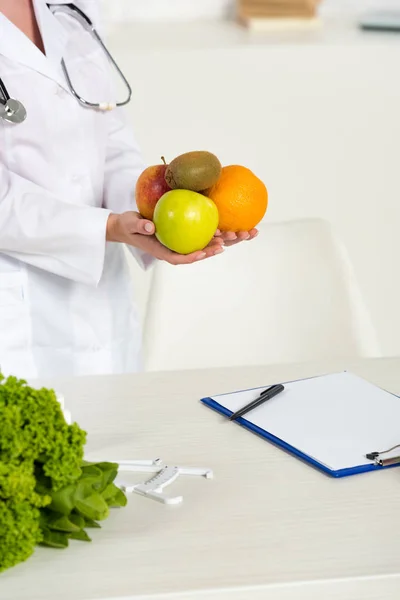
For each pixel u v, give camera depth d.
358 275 3.07
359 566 0.98
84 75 1.84
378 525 1.06
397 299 3.10
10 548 0.92
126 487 1.13
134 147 1.99
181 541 1.02
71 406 1.37
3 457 0.93
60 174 1.80
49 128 1.77
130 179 1.92
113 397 1.40
